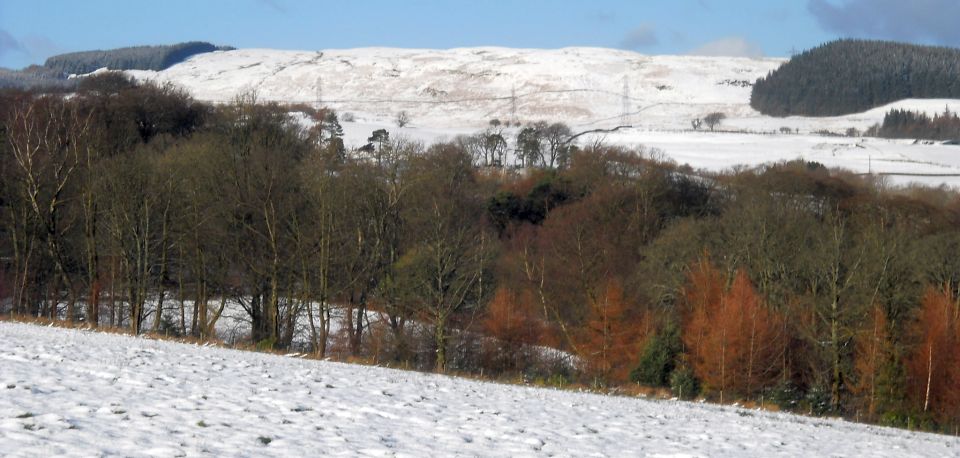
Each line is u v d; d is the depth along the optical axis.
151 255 58.94
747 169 136.88
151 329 56.50
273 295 55.62
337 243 58.34
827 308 56.84
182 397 21.89
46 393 20.52
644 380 53.38
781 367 55.09
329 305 60.50
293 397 23.77
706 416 31.17
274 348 46.53
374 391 26.62
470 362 57.38
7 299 65.31
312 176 58.66
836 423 37.34
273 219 56.00
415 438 19.47
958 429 47.94
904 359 53.09
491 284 66.25
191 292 64.69
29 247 62.19
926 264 62.22
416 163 68.44
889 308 56.03
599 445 20.98
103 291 63.19
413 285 56.88
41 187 61.59
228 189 57.84
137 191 56.84
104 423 17.69
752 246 65.50
